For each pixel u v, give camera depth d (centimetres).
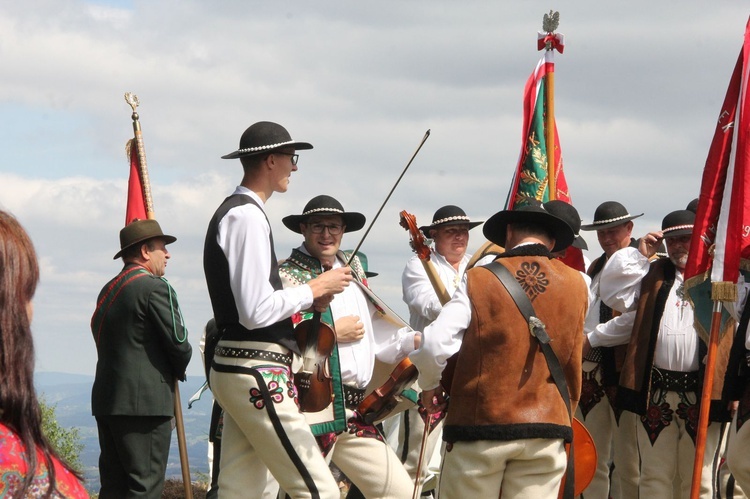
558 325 543
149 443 767
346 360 662
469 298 545
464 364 543
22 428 241
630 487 800
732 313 678
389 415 674
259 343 559
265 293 547
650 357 753
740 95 637
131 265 792
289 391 562
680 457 758
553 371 539
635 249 788
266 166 578
